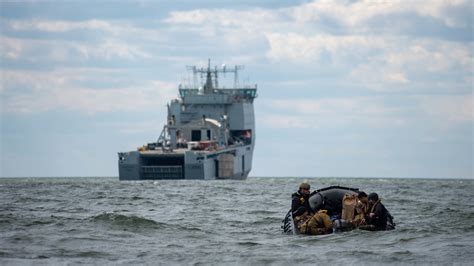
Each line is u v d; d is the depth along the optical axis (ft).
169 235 517.14
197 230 550.36
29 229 529.45
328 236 495.00
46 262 396.98
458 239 482.69
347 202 515.50
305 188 519.60
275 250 442.09
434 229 531.09
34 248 441.68
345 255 419.13
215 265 393.91
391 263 395.75
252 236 518.78
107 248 448.65
